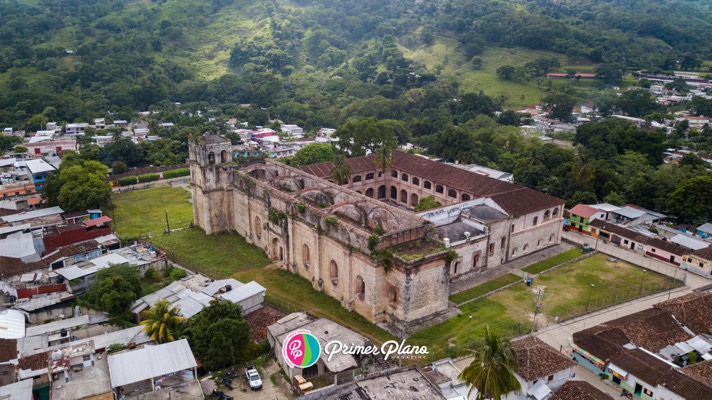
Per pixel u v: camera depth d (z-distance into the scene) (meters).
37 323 68.00
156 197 128.62
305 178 94.00
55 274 74.19
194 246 94.56
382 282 67.31
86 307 68.31
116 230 103.38
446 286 69.44
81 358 50.59
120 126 195.88
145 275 78.94
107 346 58.31
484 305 73.50
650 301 75.75
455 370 55.66
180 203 123.69
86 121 196.25
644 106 193.75
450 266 72.88
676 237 92.56
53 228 92.69
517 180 120.38
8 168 134.12
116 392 48.53
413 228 69.75
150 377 49.12
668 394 51.34
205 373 57.91
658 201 106.56
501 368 41.56
